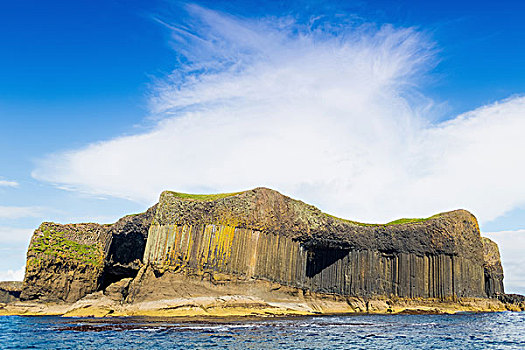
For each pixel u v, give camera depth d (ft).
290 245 297.53
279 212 294.66
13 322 216.33
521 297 376.89
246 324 203.00
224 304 249.55
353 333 183.42
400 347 151.43
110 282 347.36
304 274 308.60
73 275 309.83
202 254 258.98
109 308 258.16
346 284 319.06
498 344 162.20
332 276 320.29
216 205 270.05
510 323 244.63
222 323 205.05
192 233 262.26
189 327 186.19
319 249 318.24
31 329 183.83
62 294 301.43
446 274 324.60
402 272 324.80
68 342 146.82
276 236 289.33
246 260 269.64
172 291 249.34
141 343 144.56
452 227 333.21
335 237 313.53
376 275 325.21
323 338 165.48
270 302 271.69
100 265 327.88
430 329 205.57
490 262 392.27
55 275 300.61
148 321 212.23
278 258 287.48
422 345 156.66
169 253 258.98
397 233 330.54
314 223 307.99
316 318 249.96
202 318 229.04
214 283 255.29
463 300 325.42
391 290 324.80
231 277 260.83
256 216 280.72
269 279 278.87
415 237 329.72
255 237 277.44
